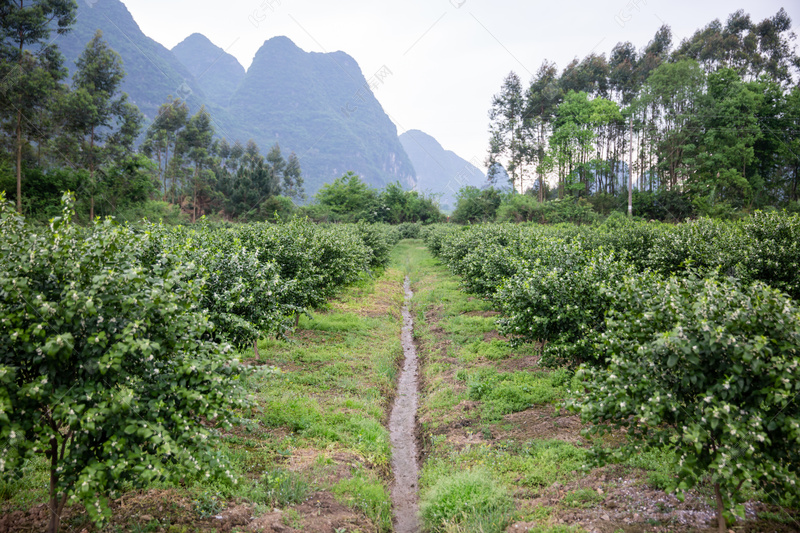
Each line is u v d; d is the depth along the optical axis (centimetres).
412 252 4919
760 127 4762
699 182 4619
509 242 1955
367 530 622
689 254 1320
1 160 4016
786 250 1077
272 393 1000
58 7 4659
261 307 954
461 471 753
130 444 418
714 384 441
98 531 496
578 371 521
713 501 547
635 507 572
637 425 498
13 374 366
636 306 557
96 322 414
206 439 436
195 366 445
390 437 978
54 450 445
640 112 5834
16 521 503
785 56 6388
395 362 1419
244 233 1475
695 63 5203
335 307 1959
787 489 398
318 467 737
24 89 4284
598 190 6544
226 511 575
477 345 1427
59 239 424
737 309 429
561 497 638
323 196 7381
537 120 6519
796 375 395
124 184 4997
